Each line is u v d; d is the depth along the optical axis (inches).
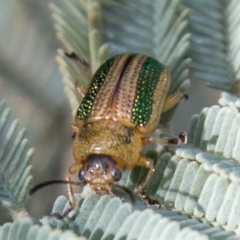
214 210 2.4
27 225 2.3
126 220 2.3
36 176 3.1
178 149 2.4
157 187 2.4
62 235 2.2
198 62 2.6
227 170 2.4
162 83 2.6
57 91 3.2
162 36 2.6
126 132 2.6
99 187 2.5
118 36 2.6
